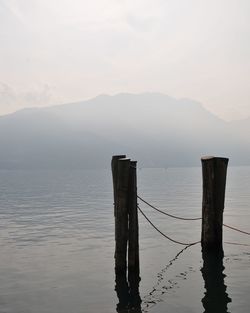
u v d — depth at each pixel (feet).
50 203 134.00
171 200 134.62
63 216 96.89
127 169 40.34
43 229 76.64
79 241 62.59
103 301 35.06
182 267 45.75
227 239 61.31
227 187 204.54
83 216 95.71
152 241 61.00
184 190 191.72
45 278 42.24
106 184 281.95
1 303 34.91
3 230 76.64
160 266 46.29
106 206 120.47
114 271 44.50
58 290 38.22
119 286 39.14
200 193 168.66
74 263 48.42
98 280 41.22
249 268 44.78
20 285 39.99
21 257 52.31
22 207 122.11
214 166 50.60
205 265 46.37
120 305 33.96
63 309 33.27
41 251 55.83
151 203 124.47
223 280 40.55
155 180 336.49
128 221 41.96
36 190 214.69
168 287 38.70
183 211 101.60
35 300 35.58
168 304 34.04
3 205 129.29
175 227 74.74
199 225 77.10
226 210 99.96
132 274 41.81
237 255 50.72
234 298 35.14
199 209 105.81
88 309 33.17
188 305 33.65
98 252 54.39
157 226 76.13
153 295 36.47
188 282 40.16
